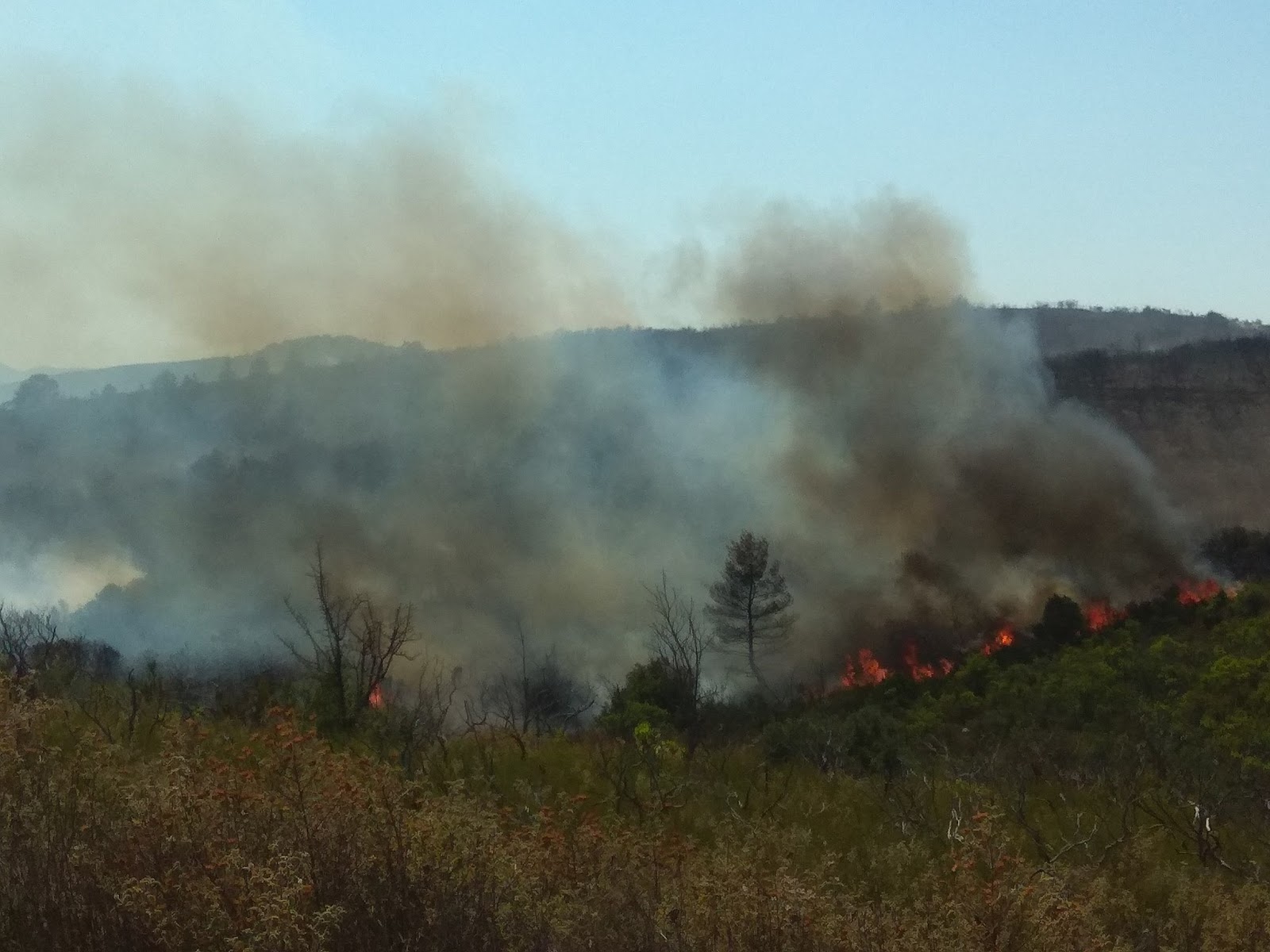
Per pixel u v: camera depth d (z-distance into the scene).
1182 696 26.05
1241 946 7.37
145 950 4.27
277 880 4.45
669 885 5.98
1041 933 5.98
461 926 4.78
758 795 11.94
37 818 5.08
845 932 5.71
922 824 10.74
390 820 5.30
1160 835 10.89
